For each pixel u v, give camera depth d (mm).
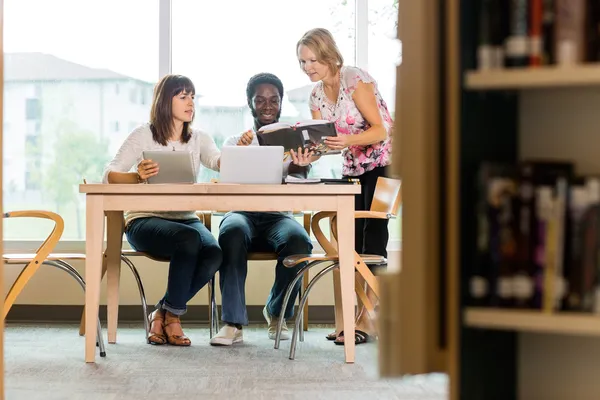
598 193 1393
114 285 4230
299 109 5242
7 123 5188
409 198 1489
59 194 5199
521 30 1378
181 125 4430
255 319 5121
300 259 3744
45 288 5129
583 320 1332
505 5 1392
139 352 3912
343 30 5266
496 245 1403
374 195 4199
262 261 5117
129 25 5227
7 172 5176
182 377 3285
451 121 1406
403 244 1492
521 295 1396
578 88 1580
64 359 3709
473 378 1460
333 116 4348
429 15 1501
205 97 5223
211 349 4016
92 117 5223
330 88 4359
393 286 1532
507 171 1412
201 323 5074
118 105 5234
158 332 4191
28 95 5199
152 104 4402
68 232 5195
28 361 3652
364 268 3773
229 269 4145
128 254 4285
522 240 1397
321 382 3203
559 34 1377
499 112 1571
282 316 4012
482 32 1395
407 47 1505
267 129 3861
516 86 1375
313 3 5242
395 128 1579
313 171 5160
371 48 5250
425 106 1487
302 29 5242
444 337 1492
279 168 3729
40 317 5133
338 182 3816
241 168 3705
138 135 4367
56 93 5211
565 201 1395
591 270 1389
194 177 3824
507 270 1400
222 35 5234
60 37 5203
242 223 4215
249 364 3586
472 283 1416
